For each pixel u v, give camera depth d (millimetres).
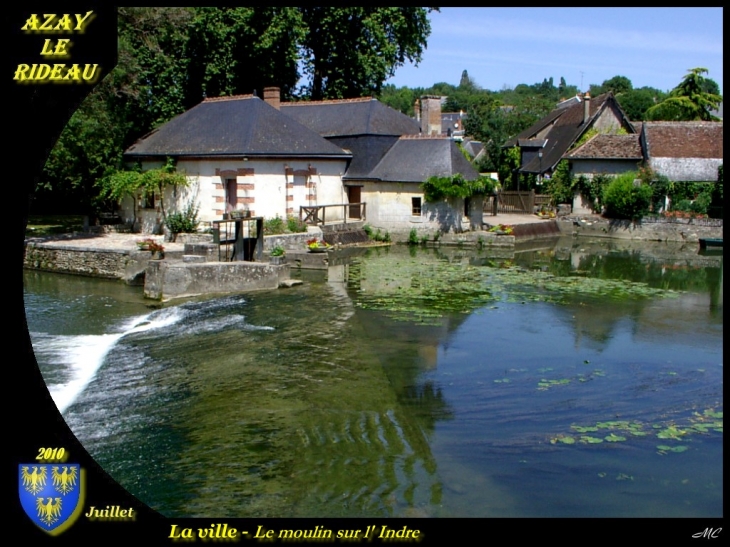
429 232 29719
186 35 32594
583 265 24875
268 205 27172
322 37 37094
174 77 33812
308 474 8094
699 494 7648
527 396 10852
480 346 13789
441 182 28750
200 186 27297
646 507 7387
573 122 47000
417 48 39750
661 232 33312
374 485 7840
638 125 44906
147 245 21094
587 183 37938
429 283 20516
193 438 9141
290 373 11836
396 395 10820
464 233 29359
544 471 8180
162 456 8570
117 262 21281
